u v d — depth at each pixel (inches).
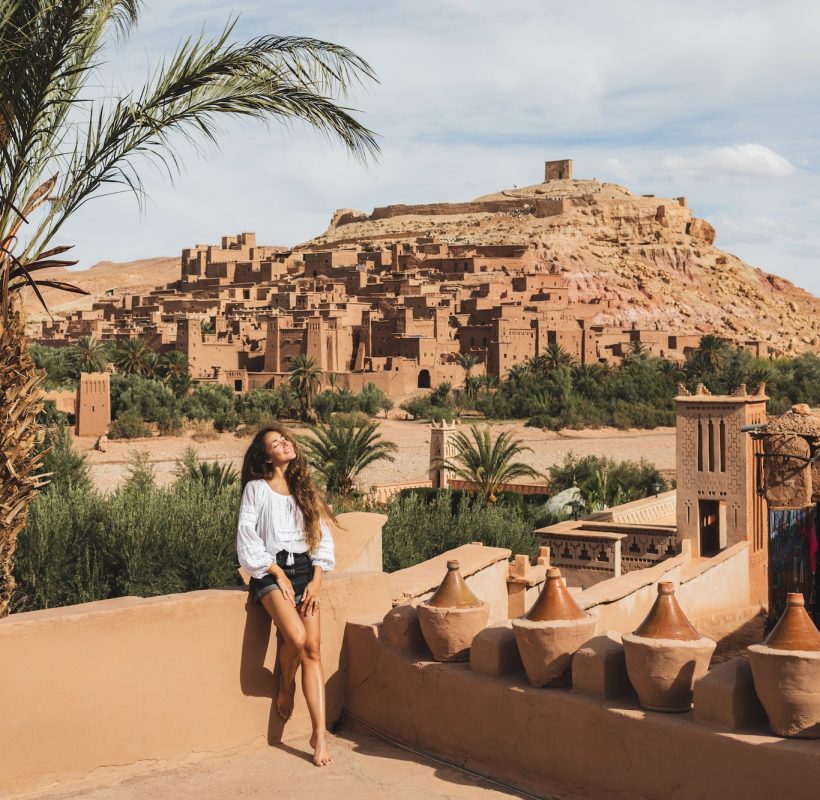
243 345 4906.5
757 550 623.2
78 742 169.6
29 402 190.1
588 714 163.3
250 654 190.4
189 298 6879.9
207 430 3169.3
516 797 169.0
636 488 1699.1
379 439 3245.6
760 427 418.6
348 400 3772.1
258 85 213.0
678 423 627.8
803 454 403.5
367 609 211.5
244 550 187.3
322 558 194.1
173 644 180.7
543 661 171.5
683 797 151.7
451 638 187.9
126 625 175.0
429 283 6250.0
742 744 145.4
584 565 673.0
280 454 191.5
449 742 184.9
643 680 157.8
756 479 618.8
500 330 4729.3
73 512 498.0
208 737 184.5
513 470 1432.1
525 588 309.7
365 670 202.5
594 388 3914.9
